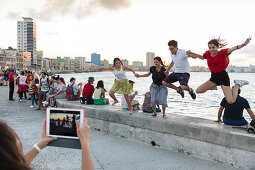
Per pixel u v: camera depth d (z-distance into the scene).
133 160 4.48
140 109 6.84
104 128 6.64
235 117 4.53
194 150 4.69
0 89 20.38
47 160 4.43
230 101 4.41
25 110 10.16
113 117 6.32
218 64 4.32
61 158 4.55
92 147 5.32
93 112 6.95
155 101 5.50
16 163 0.70
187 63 4.98
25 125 7.22
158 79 5.40
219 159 4.33
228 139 4.17
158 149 5.19
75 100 9.13
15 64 152.25
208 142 4.47
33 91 10.93
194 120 5.11
